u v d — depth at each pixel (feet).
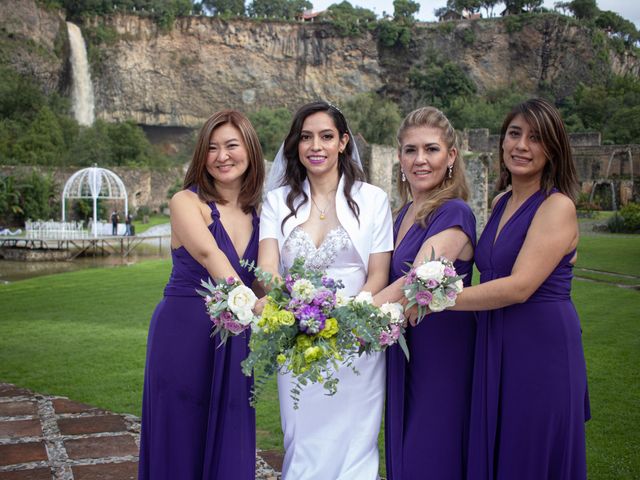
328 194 9.11
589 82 277.44
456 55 284.00
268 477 10.98
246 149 8.87
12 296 34.53
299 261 7.45
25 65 209.15
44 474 10.87
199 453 8.70
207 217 8.82
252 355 7.18
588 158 159.84
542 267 7.61
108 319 27.22
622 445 12.50
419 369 8.59
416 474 8.50
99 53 243.19
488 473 8.06
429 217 8.52
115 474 10.89
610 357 19.66
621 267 45.75
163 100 262.88
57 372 18.29
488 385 8.06
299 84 280.10
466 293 7.70
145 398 8.95
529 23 276.62
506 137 8.32
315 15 299.99
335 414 8.66
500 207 8.63
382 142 196.03
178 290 8.77
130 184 149.59
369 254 8.93
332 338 7.18
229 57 270.67
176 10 260.21
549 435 7.70
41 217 104.73
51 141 176.04
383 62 282.77
